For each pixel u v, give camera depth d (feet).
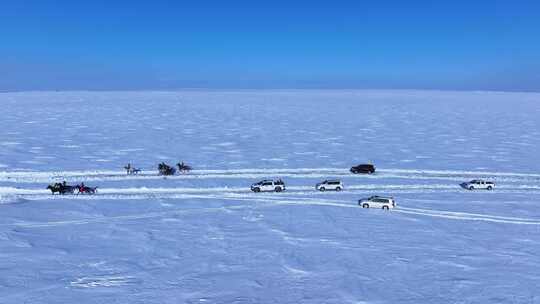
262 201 96.27
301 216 85.76
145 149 152.97
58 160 134.10
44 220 80.74
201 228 78.18
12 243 68.64
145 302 51.75
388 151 155.33
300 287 56.08
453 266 63.00
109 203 92.99
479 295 54.39
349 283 57.36
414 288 56.13
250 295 53.88
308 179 116.37
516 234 77.15
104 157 139.33
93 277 57.98
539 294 54.75
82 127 202.80
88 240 71.31
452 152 154.92
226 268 61.52
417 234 76.33
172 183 110.22
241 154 146.82
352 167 123.34
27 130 192.24
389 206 91.20
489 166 133.39
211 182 111.86
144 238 72.74
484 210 91.45
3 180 111.14
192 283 56.90
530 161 141.28
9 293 52.85
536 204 96.12
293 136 184.65
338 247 69.56
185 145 161.58
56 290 54.08
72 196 98.12
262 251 67.72
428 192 105.09
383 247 69.87
